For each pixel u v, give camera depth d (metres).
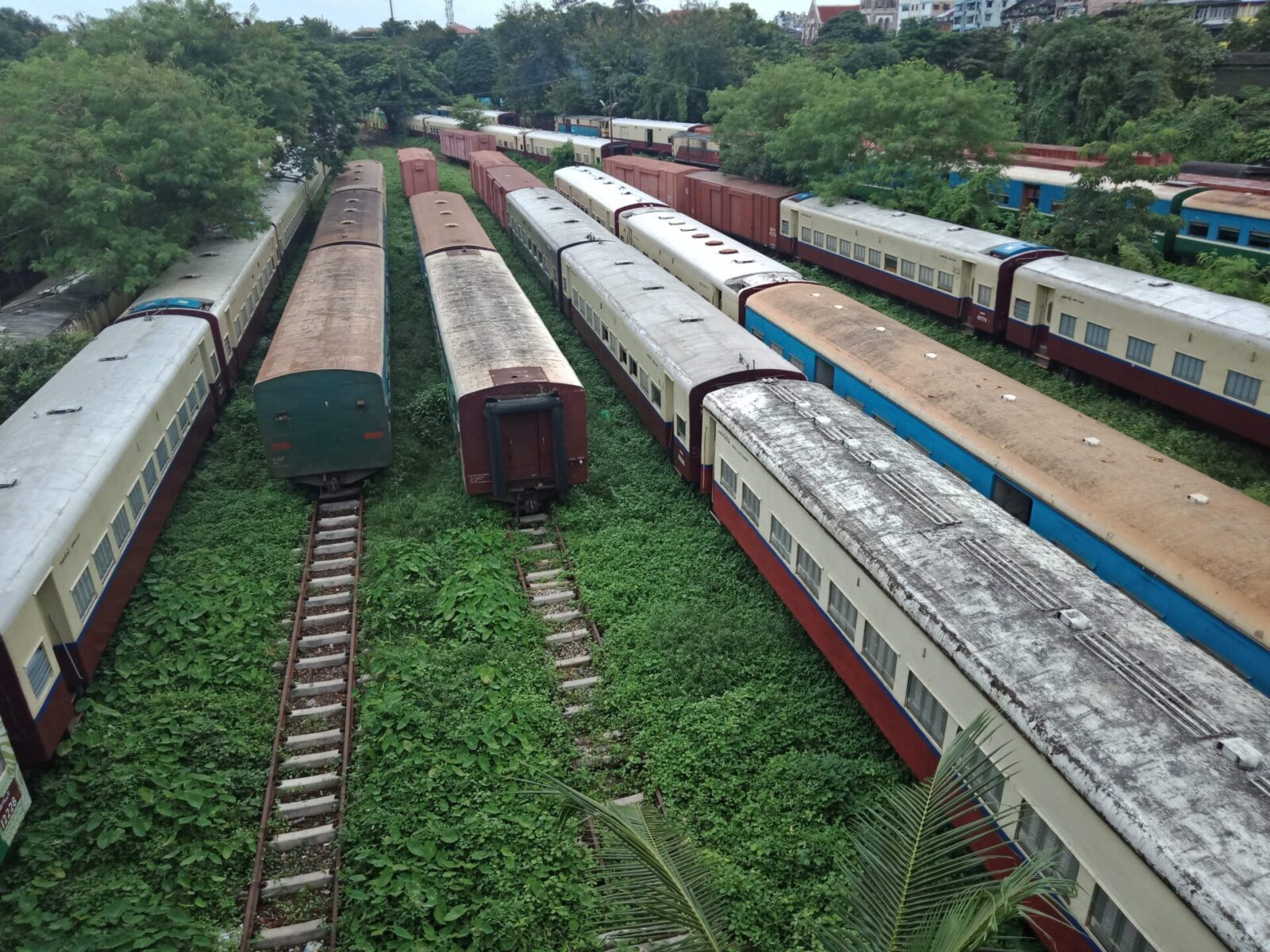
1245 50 57.16
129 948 9.03
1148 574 11.66
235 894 10.06
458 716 12.35
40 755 10.95
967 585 10.16
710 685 13.08
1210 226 29.22
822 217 32.88
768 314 22.58
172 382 17.98
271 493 18.59
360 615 14.86
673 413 18.75
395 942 9.21
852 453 13.57
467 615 14.50
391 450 18.45
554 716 12.55
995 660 8.95
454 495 18.44
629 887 5.74
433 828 10.48
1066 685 8.54
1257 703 8.30
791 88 40.75
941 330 27.12
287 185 41.41
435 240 29.92
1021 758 8.38
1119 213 28.16
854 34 78.69
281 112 40.06
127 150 25.27
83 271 25.81
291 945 9.49
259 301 28.23
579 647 14.27
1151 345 20.28
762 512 14.54
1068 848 7.86
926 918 5.39
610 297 22.95
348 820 10.74
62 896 9.66
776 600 15.05
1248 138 38.25
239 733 12.22
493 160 51.72
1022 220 33.16
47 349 20.73
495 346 19.09
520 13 84.69
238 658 13.65
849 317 20.94
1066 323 22.77
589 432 21.11
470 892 9.84
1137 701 8.31
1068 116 45.47
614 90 72.75
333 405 17.64
